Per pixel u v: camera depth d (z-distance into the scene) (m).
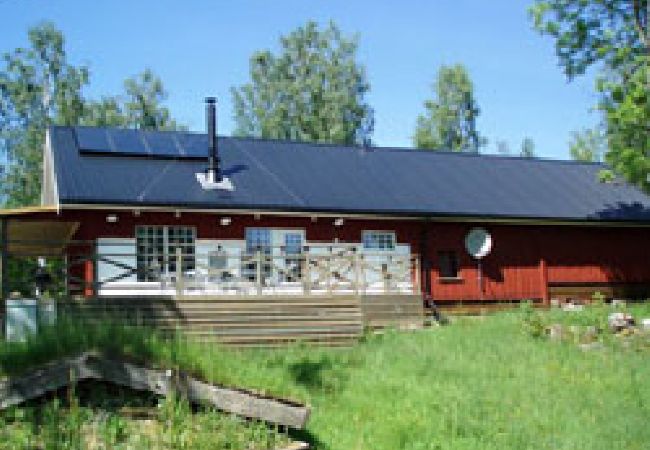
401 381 13.04
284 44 57.06
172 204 20.05
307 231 22.22
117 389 8.12
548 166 30.27
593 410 12.05
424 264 23.61
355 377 13.38
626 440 10.84
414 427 10.82
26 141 46.38
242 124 57.22
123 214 20.16
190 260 20.69
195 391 8.09
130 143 23.41
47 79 47.97
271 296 17.41
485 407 11.88
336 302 18.11
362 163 26.48
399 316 20.03
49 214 19.58
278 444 7.96
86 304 15.70
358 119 55.75
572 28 24.19
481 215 23.88
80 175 20.69
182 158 23.28
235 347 16.58
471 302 24.16
